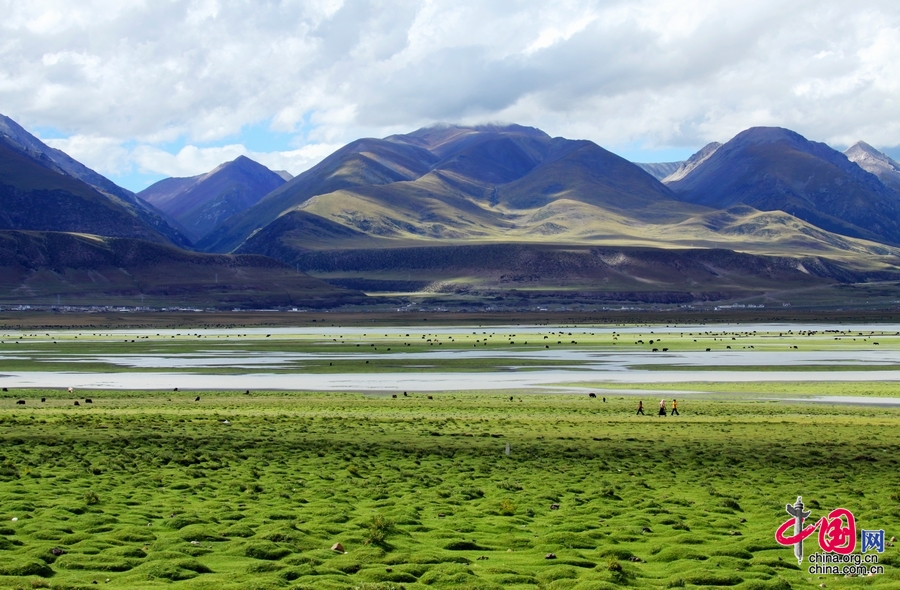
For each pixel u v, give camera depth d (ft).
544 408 261.24
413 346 588.09
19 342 630.74
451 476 143.74
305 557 89.04
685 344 607.37
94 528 100.53
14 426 203.21
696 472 149.28
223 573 84.12
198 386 338.34
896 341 632.79
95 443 175.42
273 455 163.84
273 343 623.77
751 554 94.89
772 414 247.70
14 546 91.50
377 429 204.85
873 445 182.80
